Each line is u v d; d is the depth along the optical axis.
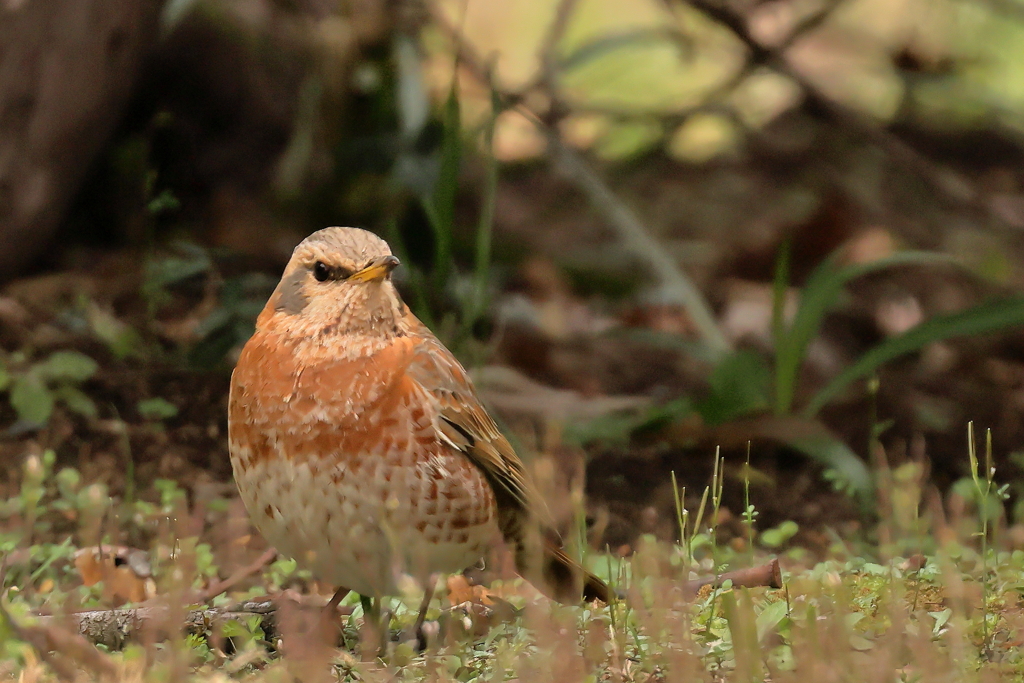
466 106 17.52
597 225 16.05
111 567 7.87
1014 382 13.05
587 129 19.12
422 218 13.73
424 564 6.57
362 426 6.36
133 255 13.27
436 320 12.26
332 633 6.75
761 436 10.84
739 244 15.38
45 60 12.10
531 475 7.54
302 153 13.72
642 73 20.42
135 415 10.70
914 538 8.82
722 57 18.89
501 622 7.04
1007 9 17.48
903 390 12.68
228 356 11.77
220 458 10.30
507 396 11.67
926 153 18.50
